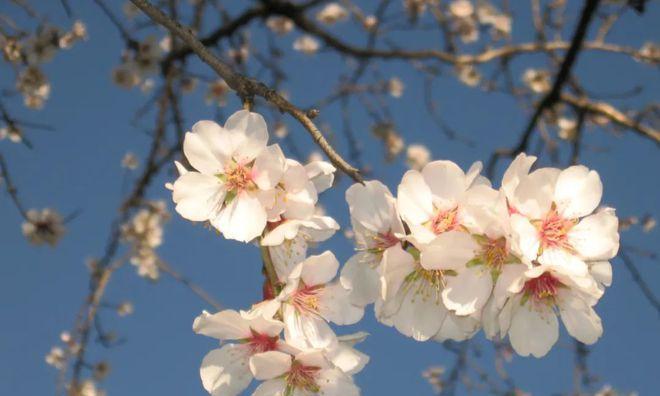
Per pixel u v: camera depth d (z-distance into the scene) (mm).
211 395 709
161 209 1363
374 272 720
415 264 718
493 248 705
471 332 721
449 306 708
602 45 1336
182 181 711
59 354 1294
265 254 707
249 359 709
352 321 719
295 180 711
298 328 712
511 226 699
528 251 698
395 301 722
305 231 722
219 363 712
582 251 710
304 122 708
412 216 712
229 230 707
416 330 724
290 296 714
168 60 1271
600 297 701
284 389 706
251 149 715
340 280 719
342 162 700
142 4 731
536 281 718
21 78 1132
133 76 1289
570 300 717
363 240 723
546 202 710
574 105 1354
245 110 717
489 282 708
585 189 719
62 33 1145
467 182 716
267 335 707
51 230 1342
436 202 715
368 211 723
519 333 723
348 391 708
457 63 1349
